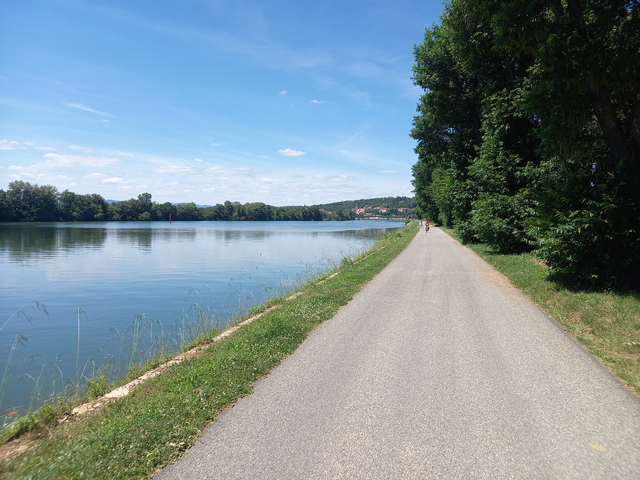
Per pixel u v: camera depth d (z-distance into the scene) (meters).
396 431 3.51
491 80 19.33
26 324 11.51
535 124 18.02
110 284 18.64
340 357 5.56
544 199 9.91
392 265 16.08
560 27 8.56
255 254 32.28
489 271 13.66
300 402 4.18
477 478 2.83
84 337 10.09
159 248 39.28
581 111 9.20
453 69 23.08
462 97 23.25
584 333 6.20
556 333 6.36
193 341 7.52
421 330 6.75
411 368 5.03
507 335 6.30
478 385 4.45
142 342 9.25
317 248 37.66
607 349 5.43
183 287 17.45
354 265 16.62
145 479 2.98
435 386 4.46
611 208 8.29
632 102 9.01
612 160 9.17
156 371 5.75
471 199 23.58
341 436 3.46
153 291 16.64
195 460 3.19
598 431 3.42
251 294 14.23
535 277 10.84
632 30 8.05
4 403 5.85
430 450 3.20
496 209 17.89
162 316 12.26
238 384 4.64
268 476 2.93
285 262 26.27
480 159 19.66
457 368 4.98
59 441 3.70
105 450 3.36
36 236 60.16
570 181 9.24
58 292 16.73
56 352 8.83
